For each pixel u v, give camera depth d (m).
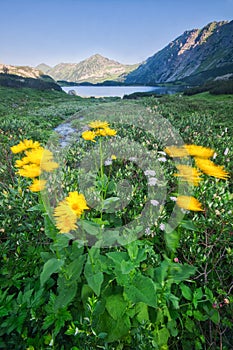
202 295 1.81
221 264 2.25
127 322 1.56
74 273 1.53
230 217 2.26
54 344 1.50
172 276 1.60
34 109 13.59
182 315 1.83
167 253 2.19
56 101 22.38
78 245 1.57
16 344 1.54
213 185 2.79
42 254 1.72
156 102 10.99
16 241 2.19
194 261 2.14
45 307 1.61
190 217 2.54
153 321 1.63
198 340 1.75
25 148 1.49
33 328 1.65
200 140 4.78
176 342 1.72
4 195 2.52
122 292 1.67
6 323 1.56
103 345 1.51
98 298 1.61
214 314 1.78
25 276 2.02
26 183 2.69
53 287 1.99
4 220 2.30
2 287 1.83
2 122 7.42
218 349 1.75
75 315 1.69
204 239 2.38
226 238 2.29
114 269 1.70
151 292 1.42
